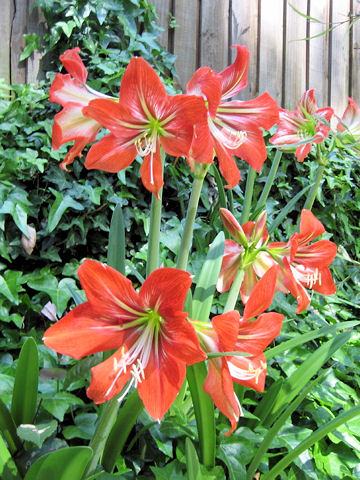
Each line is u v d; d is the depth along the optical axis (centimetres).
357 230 163
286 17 166
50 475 50
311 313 118
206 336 48
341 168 152
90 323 45
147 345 46
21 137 108
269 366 98
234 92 59
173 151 51
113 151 52
